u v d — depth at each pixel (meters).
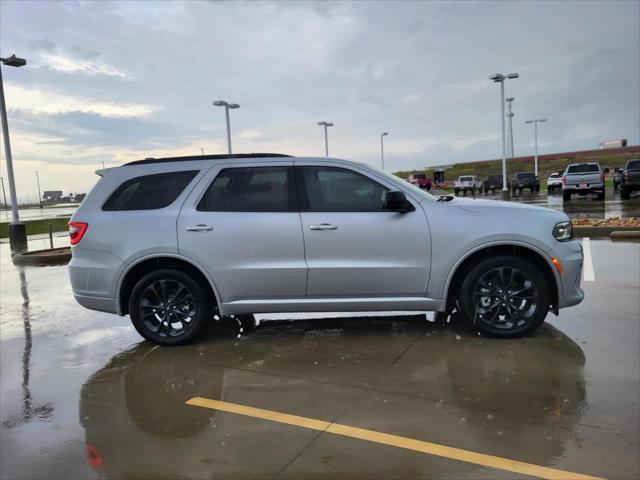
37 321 6.81
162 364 4.85
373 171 5.18
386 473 2.93
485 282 5.11
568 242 5.05
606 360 4.50
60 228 26.50
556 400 3.77
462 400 3.82
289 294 5.14
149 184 5.36
